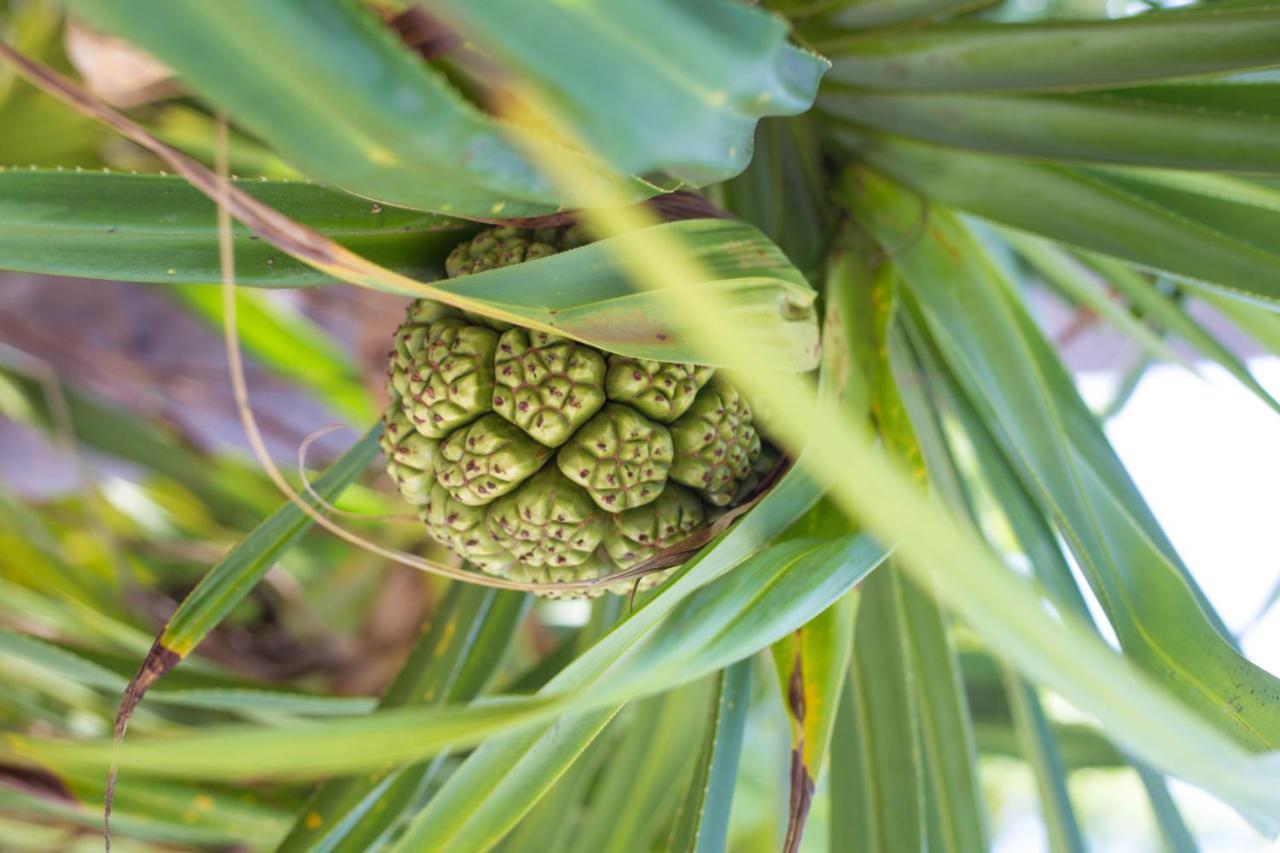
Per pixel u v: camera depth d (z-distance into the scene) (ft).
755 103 2.41
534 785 2.90
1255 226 3.33
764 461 3.17
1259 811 2.43
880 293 3.50
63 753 2.48
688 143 2.40
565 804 4.03
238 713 4.31
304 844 3.38
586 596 3.15
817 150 3.68
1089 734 5.08
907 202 3.60
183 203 2.97
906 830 3.51
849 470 2.27
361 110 2.28
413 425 3.10
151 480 5.65
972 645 5.11
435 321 3.11
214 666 5.18
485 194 2.48
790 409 2.26
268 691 3.84
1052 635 2.30
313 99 2.26
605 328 2.78
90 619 4.33
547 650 5.54
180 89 3.81
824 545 2.92
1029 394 3.39
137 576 5.49
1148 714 2.29
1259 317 3.71
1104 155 3.34
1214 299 3.78
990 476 3.67
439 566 2.91
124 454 5.50
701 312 2.25
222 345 5.79
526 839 3.99
